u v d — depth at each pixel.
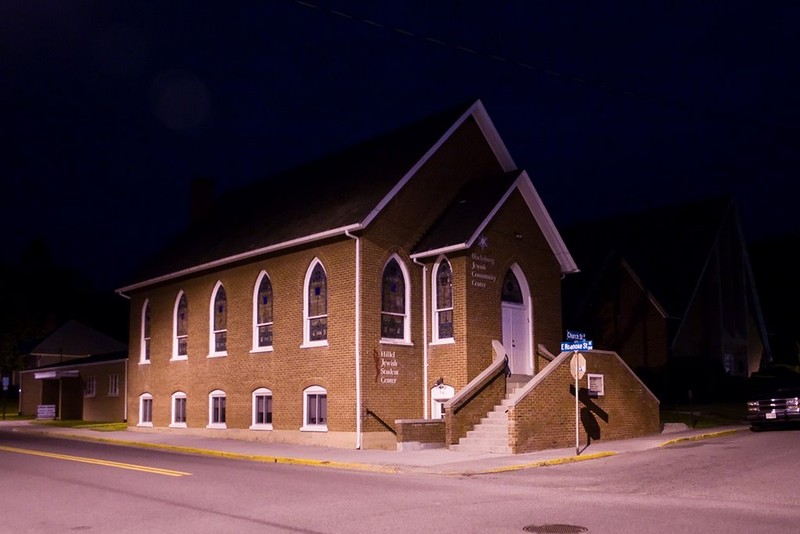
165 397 33.06
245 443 26.70
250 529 11.02
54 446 27.09
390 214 25.44
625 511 12.26
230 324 29.56
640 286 38.25
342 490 14.82
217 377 29.89
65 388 48.28
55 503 13.59
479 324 25.16
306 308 26.27
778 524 11.16
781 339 51.78
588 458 20.14
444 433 23.53
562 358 23.00
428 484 15.82
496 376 24.19
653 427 25.77
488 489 14.95
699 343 40.19
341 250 25.02
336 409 24.53
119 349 67.19
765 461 17.34
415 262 25.95
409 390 25.20
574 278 41.44
